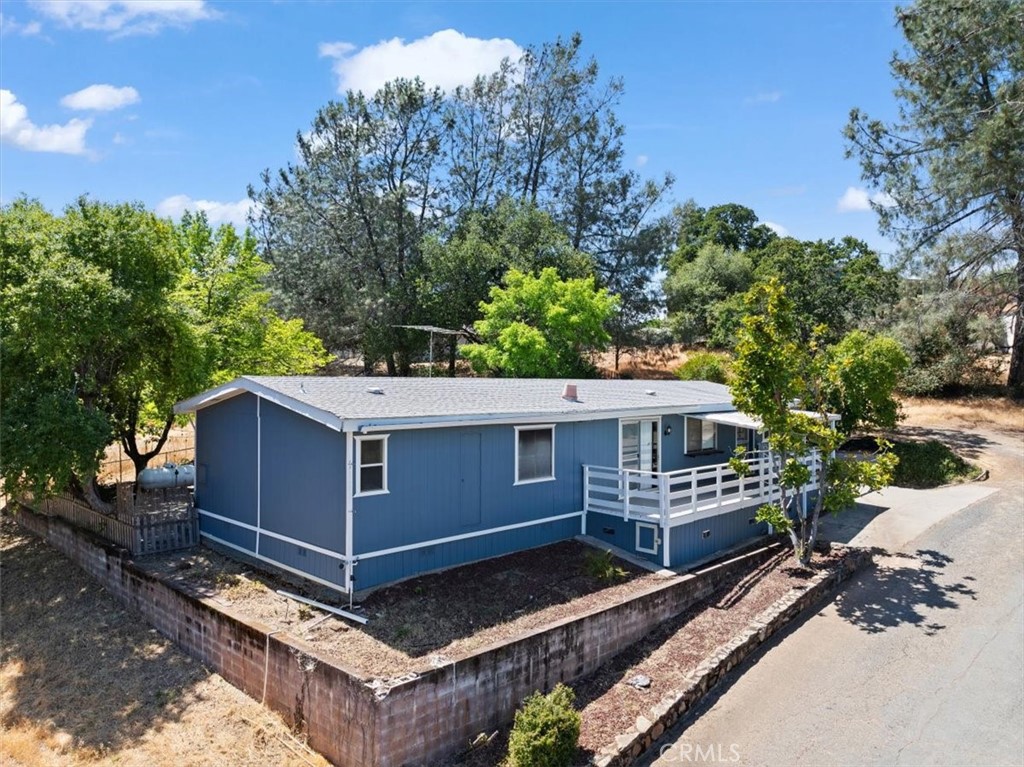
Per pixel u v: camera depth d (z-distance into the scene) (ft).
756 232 232.53
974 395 114.73
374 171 131.44
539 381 64.90
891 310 108.06
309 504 42.75
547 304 109.91
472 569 44.78
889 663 36.99
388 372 135.74
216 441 51.26
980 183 92.48
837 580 48.01
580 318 109.29
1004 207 94.89
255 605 39.27
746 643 38.37
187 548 50.93
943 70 101.09
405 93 130.00
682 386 73.87
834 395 84.48
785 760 29.50
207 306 66.85
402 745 29.22
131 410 62.03
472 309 126.72
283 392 42.83
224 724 34.19
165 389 57.41
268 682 34.99
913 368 111.14
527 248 128.98
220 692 36.99
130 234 51.06
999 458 81.66
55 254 47.47
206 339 60.90
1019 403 108.47
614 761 29.09
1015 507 63.05
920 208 102.89
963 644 38.55
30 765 32.09
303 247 133.49
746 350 48.93
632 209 150.61
